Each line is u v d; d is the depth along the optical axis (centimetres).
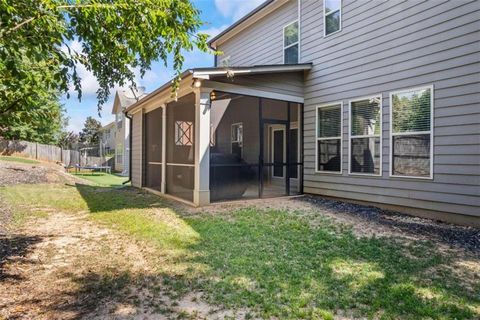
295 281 317
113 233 517
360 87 727
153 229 526
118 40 279
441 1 571
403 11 635
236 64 1256
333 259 379
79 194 979
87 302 285
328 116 818
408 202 627
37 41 224
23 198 877
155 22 252
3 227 557
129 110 1248
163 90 843
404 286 305
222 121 882
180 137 947
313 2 864
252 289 301
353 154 748
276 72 811
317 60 848
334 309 265
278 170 920
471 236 476
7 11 202
